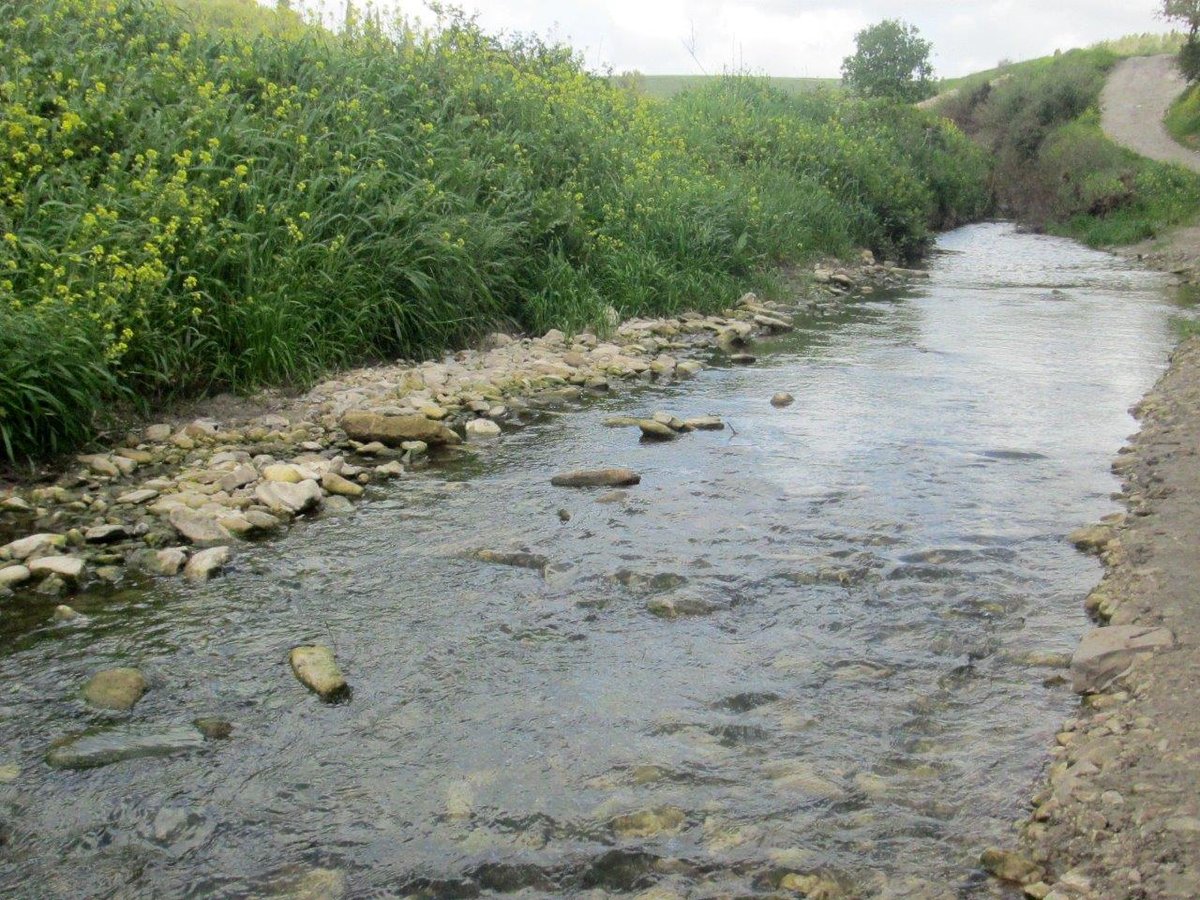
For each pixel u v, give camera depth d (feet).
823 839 9.14
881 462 20.99
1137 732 10.34
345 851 9.02
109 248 23.79
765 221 50.01
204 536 16.67
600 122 45.83
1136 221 85.76
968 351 34.35
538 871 8.76
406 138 34.24
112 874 8.72
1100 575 15.07
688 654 12.70
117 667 12.28
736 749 10.61
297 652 12.48
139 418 22.89
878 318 42.11
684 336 36.35
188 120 28.17
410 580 15.07
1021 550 16.06
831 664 12.41
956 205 103.19
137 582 15.03
